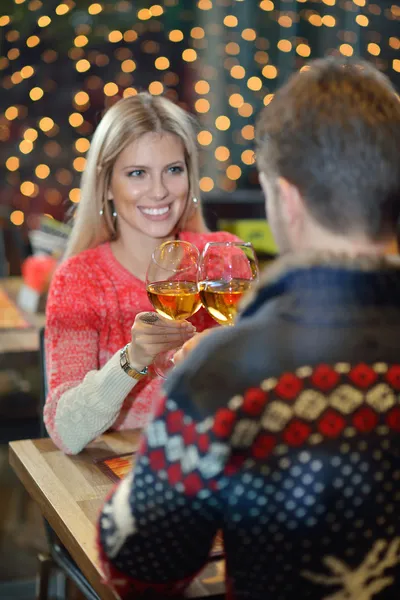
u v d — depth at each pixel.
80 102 5.18
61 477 1.67
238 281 1.57
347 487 0.99
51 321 2.01
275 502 0.99
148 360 1.67
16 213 4.98
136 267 2.10
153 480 1.03
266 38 5.80
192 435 1.00
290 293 1.02
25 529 3.30
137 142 2.04
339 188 1.01
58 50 5.74
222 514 1.02
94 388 1.73
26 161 5.84
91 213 2.12
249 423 0.98
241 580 1.04
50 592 2.75
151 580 1.09
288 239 1.08
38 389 3.45
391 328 1.01
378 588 1.03
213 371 1.00
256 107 5.71
